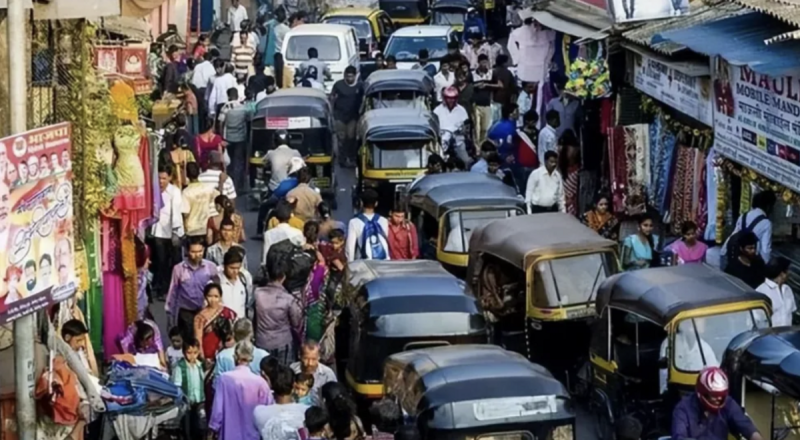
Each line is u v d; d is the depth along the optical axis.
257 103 29.88
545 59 30.50
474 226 21.88
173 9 37.84
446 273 18.53
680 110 22.39
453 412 14.11
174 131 26.11
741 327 15.77
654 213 21.23
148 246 22.38
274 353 17.98
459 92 31.75
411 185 24.28
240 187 29.84
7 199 11.47
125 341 17.31
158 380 15.56
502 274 19.70
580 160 25.89
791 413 13.39
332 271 20.12
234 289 18.62
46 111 15.70
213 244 21.50
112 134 18.00
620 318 16.77
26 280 11.80
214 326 17.31
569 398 14.41
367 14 43.22
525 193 26.16
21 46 12.05
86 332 15.65
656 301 16.02
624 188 23.70
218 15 44.44
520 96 31.25
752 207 19.95
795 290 19.08
